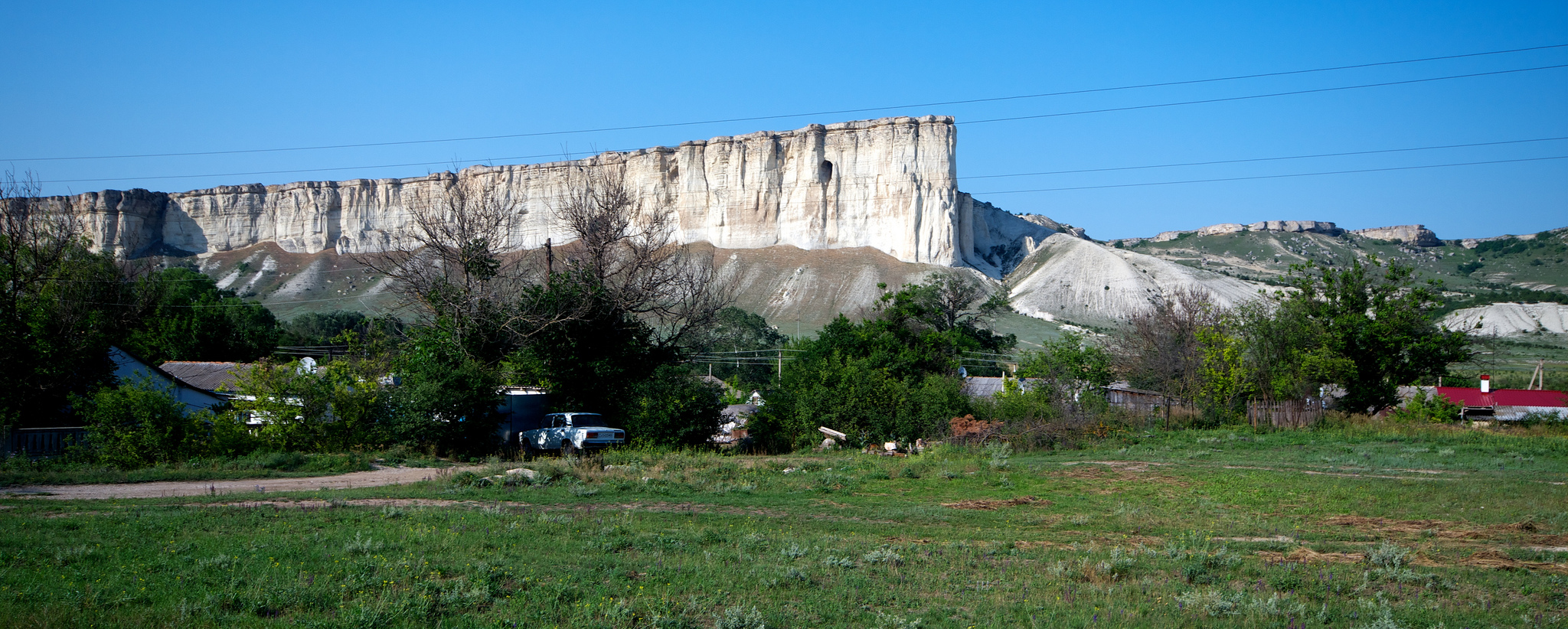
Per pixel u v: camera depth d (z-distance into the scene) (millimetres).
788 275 140750
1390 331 34938
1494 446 25578
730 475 20047
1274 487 17562
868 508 15406
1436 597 8945
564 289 32625
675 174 157500
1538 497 15734
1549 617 8133
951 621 7812
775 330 89188
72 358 26078
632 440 29734
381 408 27000
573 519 13109
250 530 11508
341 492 16469
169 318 50031
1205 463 22719
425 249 37312
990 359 63344
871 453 28766
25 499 15023
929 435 30172
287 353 52094
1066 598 8555
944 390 31797
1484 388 43688
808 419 32125
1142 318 44562
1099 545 11797
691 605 8055
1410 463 21828
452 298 32344
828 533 12719
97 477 18797
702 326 38594
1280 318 35469
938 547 11273
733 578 9258
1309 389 34094
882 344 41344
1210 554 10867
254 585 8141
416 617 7418
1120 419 31203
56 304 27641
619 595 8430
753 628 7434
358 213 162625
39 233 34094
